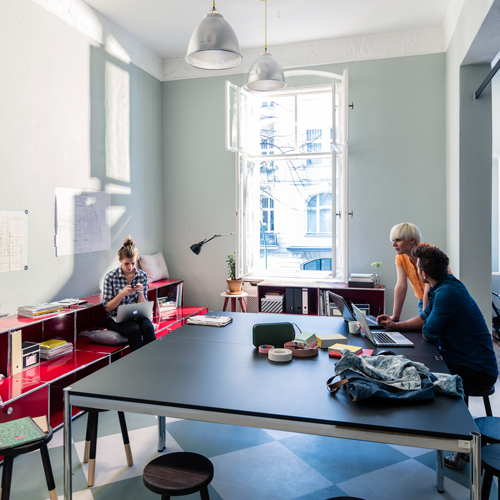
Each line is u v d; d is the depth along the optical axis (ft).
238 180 15.35
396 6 13.57
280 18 14.21
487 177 12.46
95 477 7.54
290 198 19.48
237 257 15.60
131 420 9.95
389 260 15.79
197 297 17.90
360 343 7.80
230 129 15.43
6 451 5.70
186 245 17.93
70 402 5.56
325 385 5.73
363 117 15.81
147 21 14.40
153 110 17.34
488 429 6.02
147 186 16.93
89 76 13.33
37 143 11.30
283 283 15.90
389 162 15.64
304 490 7.11
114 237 14.75
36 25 11.22
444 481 7.36
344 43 15.85
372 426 4.48
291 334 7.64
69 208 12.48
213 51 9.45
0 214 10.20
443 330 7.57
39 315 10.26
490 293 12.53
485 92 12.33
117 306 11.87
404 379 5.36
